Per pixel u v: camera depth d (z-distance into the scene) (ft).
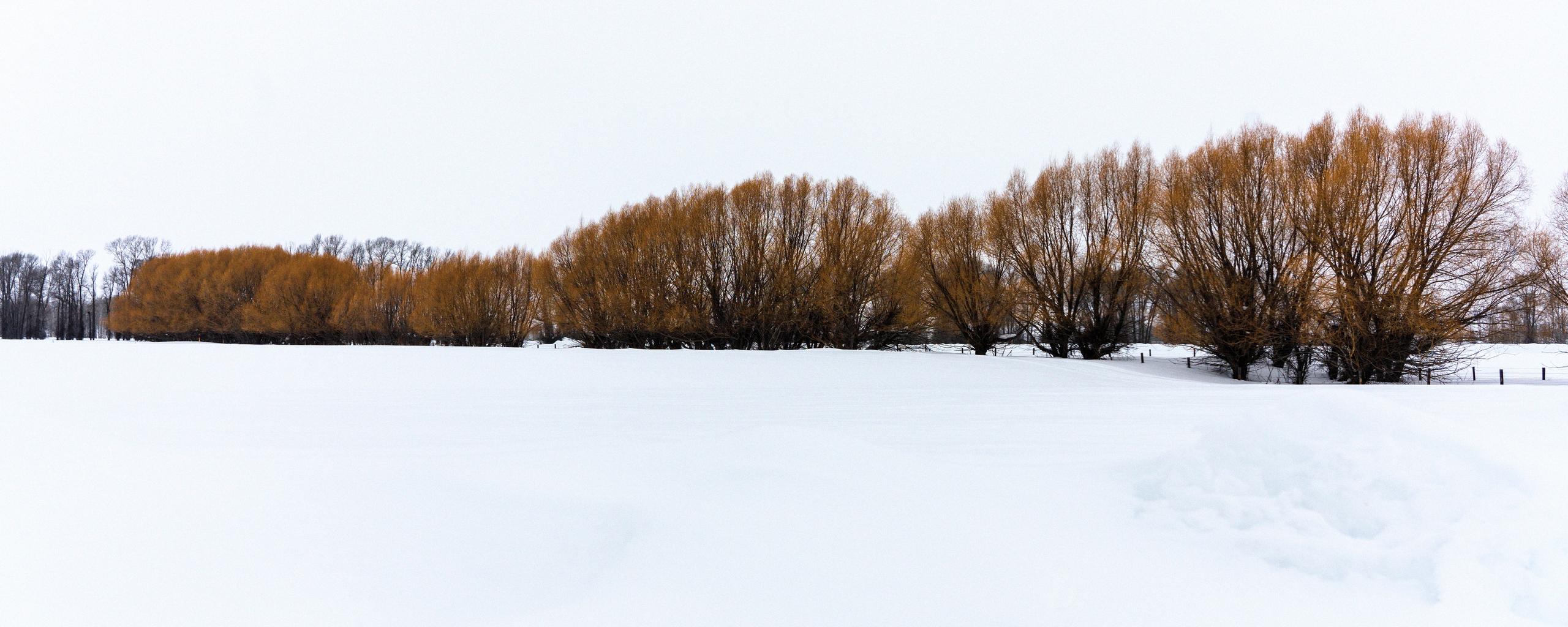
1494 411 30.01
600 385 50.14
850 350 78.59
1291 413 13.24
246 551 12.08
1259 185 68.80
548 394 43.75
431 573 11.40
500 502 14.28
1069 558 10.57
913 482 14.52
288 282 143.64
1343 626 8.41
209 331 161.58
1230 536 11.03
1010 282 84.89
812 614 9.12
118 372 53.47
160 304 164.25
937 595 9.48
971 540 11.25
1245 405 36.60
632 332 100.63
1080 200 81.92
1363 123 66.74
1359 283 63.46
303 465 17.92
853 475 14.78
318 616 9.99
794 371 61.16
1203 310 71.10
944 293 88.17
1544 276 65.51
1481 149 62.18
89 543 12.32
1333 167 64.59
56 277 226.58
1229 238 70.49
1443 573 8.98
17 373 51.44
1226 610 8.92
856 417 32.71
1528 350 123.03
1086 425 29.35
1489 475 10.37
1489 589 8.68
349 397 40.42
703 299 96.68
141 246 232.94
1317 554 10.00
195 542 12.44
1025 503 13.19
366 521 13.42
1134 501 13.23
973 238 87.71
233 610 10.10
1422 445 11.32
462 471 16.81
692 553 11.12
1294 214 65.62
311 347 84.12
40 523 13.17
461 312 121.08
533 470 16.80
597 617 9.48
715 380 54.95
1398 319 61.72
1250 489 12.09
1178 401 39.11
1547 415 28.73
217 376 52.31
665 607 9.61
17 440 22.74
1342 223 62.34
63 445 21.72
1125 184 79.92
